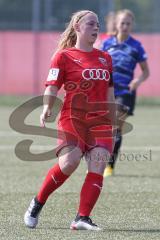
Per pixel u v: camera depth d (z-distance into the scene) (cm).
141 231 2447
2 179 3756
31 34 9925
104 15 10081
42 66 9900
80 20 2469
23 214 2772
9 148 5147
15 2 10325
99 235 2372
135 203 3039
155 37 9612
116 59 3997
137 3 10431
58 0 10262
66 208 2919
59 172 2458
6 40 9969
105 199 3144
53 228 2502
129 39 4025
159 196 3231
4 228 2495
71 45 2528
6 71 9981
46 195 2498
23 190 3391
